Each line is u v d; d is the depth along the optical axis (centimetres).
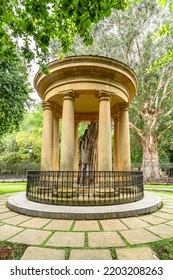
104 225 484
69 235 419
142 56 2047
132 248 362
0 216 565
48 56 575
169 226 481
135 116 2294
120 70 820
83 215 531
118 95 848
